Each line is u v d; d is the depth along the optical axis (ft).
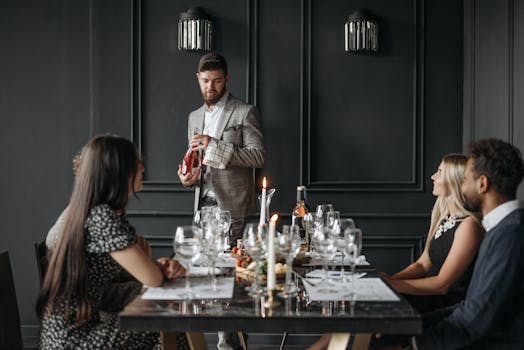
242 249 9.41
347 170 14.80
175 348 7.59
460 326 6.81
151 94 14.78
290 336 14.78
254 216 14.65
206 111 13.47
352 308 6.41
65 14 14.85
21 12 14.89
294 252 7.36
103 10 14.69
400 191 14.71
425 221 14.75
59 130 14.97
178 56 14.71
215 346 14.65
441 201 9.70
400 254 14.82
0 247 15.06
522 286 6.81
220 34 14.64
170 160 14.82
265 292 7.16
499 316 6.74
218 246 8.40
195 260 6.92
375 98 14.71
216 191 12.98
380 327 6.07
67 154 14.97
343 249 7.32
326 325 6.09
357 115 14.73
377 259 14.84
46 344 7.24
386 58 14.66
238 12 14.58
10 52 14.94
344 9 14.58
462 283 8.99
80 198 7.31
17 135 15.03
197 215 9.25
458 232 8.89
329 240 7.43
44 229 15.08
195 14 14.19
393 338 8.32
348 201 14.79
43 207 15.06
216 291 7.11
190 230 6.87
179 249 6.88
